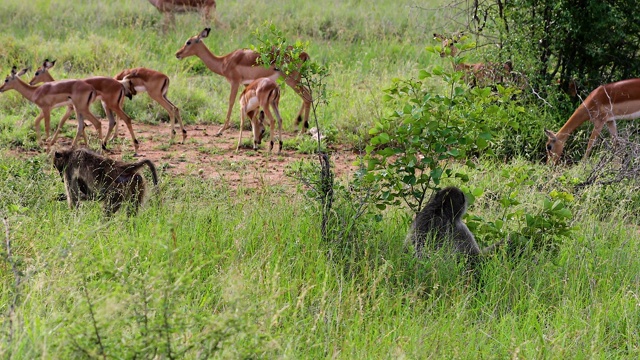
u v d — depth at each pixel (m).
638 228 12.79
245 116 17.94
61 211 11.84
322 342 8.19
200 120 20.52
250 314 7.46
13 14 29.25
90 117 17.33
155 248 9.81
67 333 6.59
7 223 9.27
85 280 8.17
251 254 10.34
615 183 13.60
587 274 10.05
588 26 17.98
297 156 17.45
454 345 8.27
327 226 10.83
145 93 20.78
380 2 33.59
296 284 9.40
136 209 11.86
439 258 9.98
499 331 8.82
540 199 12.74
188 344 6.87
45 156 15.77
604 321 9.03
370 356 7.86
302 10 31.44
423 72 11.16
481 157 16.09
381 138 11.05
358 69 24.66
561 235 11.07
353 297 8.94
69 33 27.20
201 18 29.16
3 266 9.14
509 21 18.78
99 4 30.45
